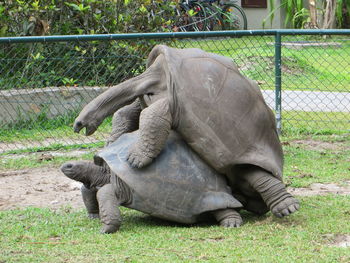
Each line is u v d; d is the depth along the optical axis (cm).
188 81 629
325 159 932
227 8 2311
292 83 1406
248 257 541
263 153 638
